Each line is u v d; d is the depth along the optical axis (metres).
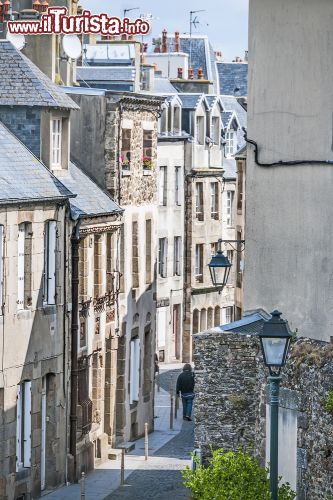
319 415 46.97
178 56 145.12
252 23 50.75
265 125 50.81
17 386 68.50
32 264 69.88
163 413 97.38
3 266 67.19
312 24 50.25
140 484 73.75
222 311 131.75
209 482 44.56
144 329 89.31
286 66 50.53
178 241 123.94
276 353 43.44
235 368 50.38
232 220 133.88
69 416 74.25
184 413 94.75
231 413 50.38
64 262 73.12
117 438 84.31
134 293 87.25
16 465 68.62
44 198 70.06
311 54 50.31
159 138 118.69
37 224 70.12
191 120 124.62
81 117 84.12
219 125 129.12
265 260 50.91
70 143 84.06
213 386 50.53
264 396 49.62
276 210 50.75
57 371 72.62
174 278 123.25
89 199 79.38
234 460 44.94
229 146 133.88
